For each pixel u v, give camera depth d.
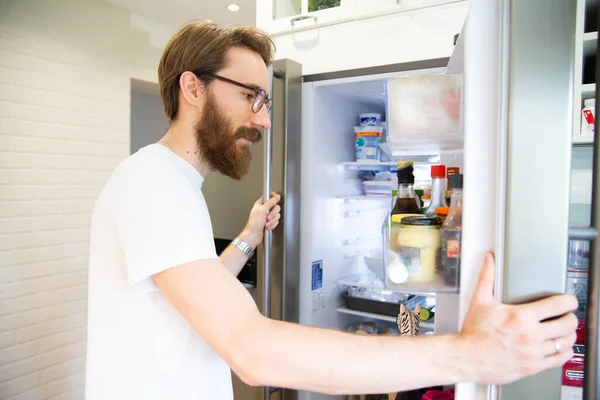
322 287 1.65
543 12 0.50
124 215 0.75
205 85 0.91
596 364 0.51
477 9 0.53
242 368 0.63
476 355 0.52
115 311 0.85
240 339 0.63
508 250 0.50
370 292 1.76
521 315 0.50
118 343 0.85
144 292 0.83
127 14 3.03
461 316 0.57
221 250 1.82
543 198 0.50
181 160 0.90
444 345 0.55
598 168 0.51
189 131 0.94
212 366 0.89
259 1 1.62
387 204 2.13
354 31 1.42
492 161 0.54
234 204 1.76
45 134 2.56
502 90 0.50
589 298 0.52
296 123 1.50
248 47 0.97
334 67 1.46
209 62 0.90
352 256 1.87
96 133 2.85
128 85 3.07
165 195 0.74
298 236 1.55
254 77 0.94
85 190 2.80
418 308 1.38
